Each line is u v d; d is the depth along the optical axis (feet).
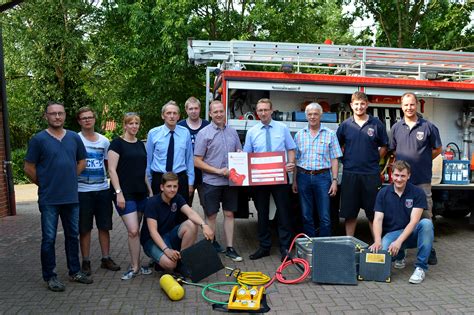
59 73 62.69
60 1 61.11
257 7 47.44
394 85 21.11
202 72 48.75
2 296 14.57
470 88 21.75
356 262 16.17
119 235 23.82
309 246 16.88
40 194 14.97
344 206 18.58
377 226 16.55
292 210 20.74
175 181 15.69
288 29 52.06
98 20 62.39
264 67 40.45
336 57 22.85
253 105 21.89
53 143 14.92
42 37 60.13
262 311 13.15
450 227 25.89
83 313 13.17
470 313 12.99
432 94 21.56
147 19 46.47
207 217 18.69
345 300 14.05
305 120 20.99
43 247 14.98
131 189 16.26
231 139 18.45
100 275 16.74
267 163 17.95
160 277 16.43
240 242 22.11
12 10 60.90
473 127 23.43
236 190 18.71
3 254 20.16
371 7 59.57
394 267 17.54
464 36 56.29
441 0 53.16
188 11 45.65
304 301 13.99
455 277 16.37
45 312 13.23
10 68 63.31
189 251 15.70
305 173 18.63
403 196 16.39
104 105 66.23
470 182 22.41
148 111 51.55
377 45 62.64
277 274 15.97
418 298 14.20
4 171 30.19
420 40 57.00
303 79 20.42
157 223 16.11
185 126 19.47
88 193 16.33
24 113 62.13
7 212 30.45
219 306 13.52
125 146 16.26
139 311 13.32
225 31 50.03
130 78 55.52
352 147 18.37
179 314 13.10
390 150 19.39
